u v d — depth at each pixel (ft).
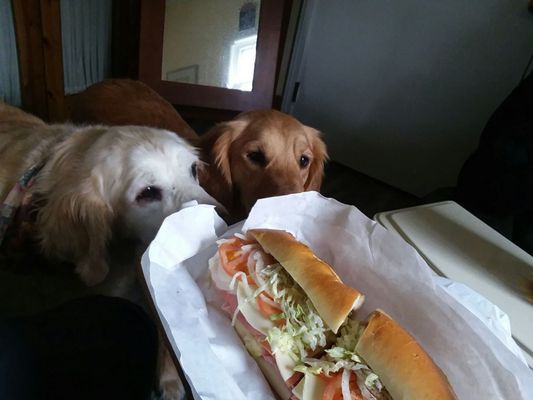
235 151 4.20
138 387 1.84
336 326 1.68
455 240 2.91
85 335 1.91
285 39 8.83
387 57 7.62
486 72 6.62
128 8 7.46
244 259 2.01
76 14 6.79
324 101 8.81
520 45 6.22
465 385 1.60
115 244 3.46
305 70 8.96
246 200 4.12
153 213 3.20
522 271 2.69
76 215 3.09
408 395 1.50
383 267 1.96
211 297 1.99
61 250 3.27
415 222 3.03
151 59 7.45
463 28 6.66
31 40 6.15
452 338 1.69
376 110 8.02
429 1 6.88
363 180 8.33
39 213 3.18
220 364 1.65
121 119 5.05
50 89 6.51
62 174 3.21
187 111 8.39
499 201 4.34
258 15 7.96
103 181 3.15
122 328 1.97
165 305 1.66
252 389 1.75
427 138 7.51
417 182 7.86
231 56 8.08
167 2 7.19
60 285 3.44
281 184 3.85
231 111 8.70
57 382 1.76
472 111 6.91
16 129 3.69
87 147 3.33
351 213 2.11
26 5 5.90
